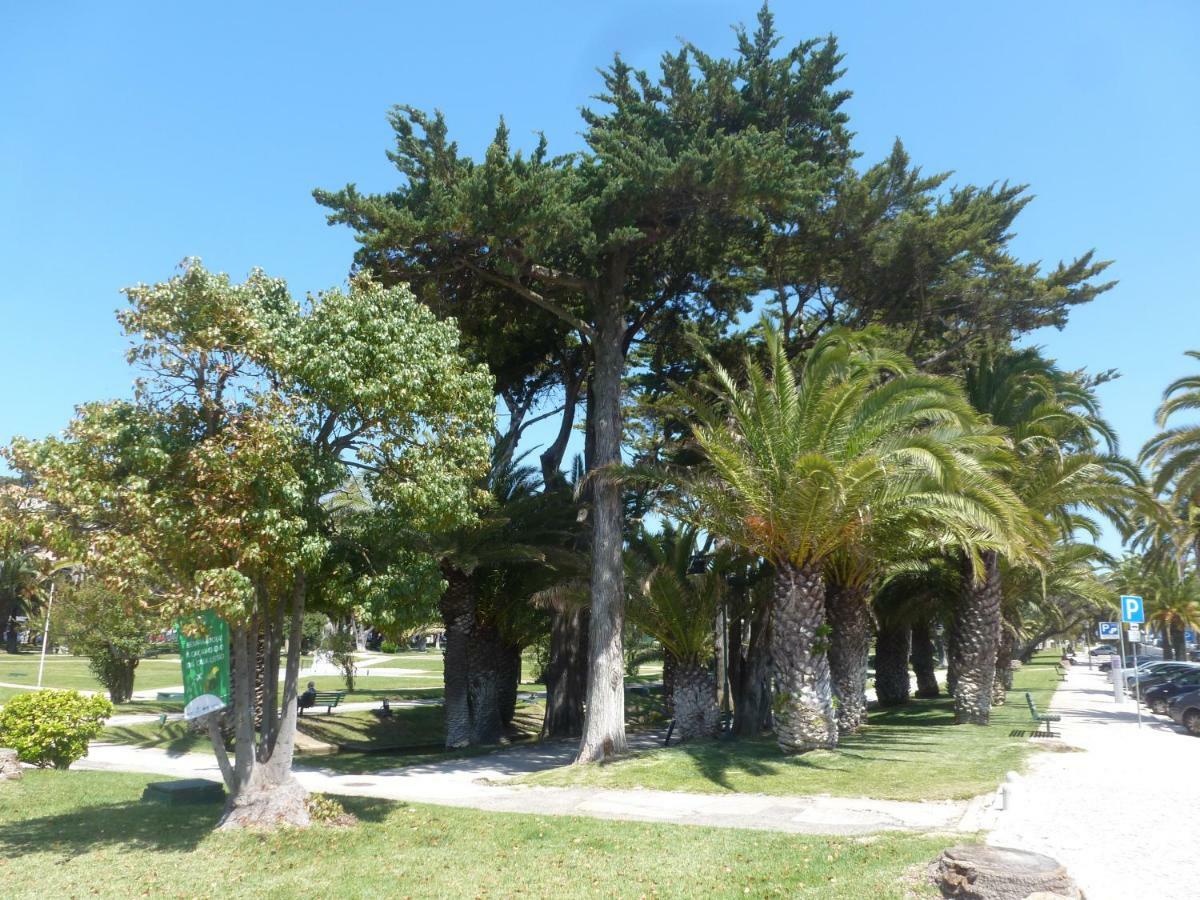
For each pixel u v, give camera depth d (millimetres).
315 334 11844
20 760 17703
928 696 36031
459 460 12945
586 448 27938
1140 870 8555
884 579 25719
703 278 24656
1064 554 26812
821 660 17703
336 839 10719
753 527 17547
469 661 29000
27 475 10328
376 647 97062
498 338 24047
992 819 10805
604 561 19969
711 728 22109
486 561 25172
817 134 21875
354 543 12727
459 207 17156
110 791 15320
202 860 9797
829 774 15031
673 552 23141
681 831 10969
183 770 19531
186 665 11562
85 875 9266
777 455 16719
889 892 7586
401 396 11789
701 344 23047
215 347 10773
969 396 22906
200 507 10109
